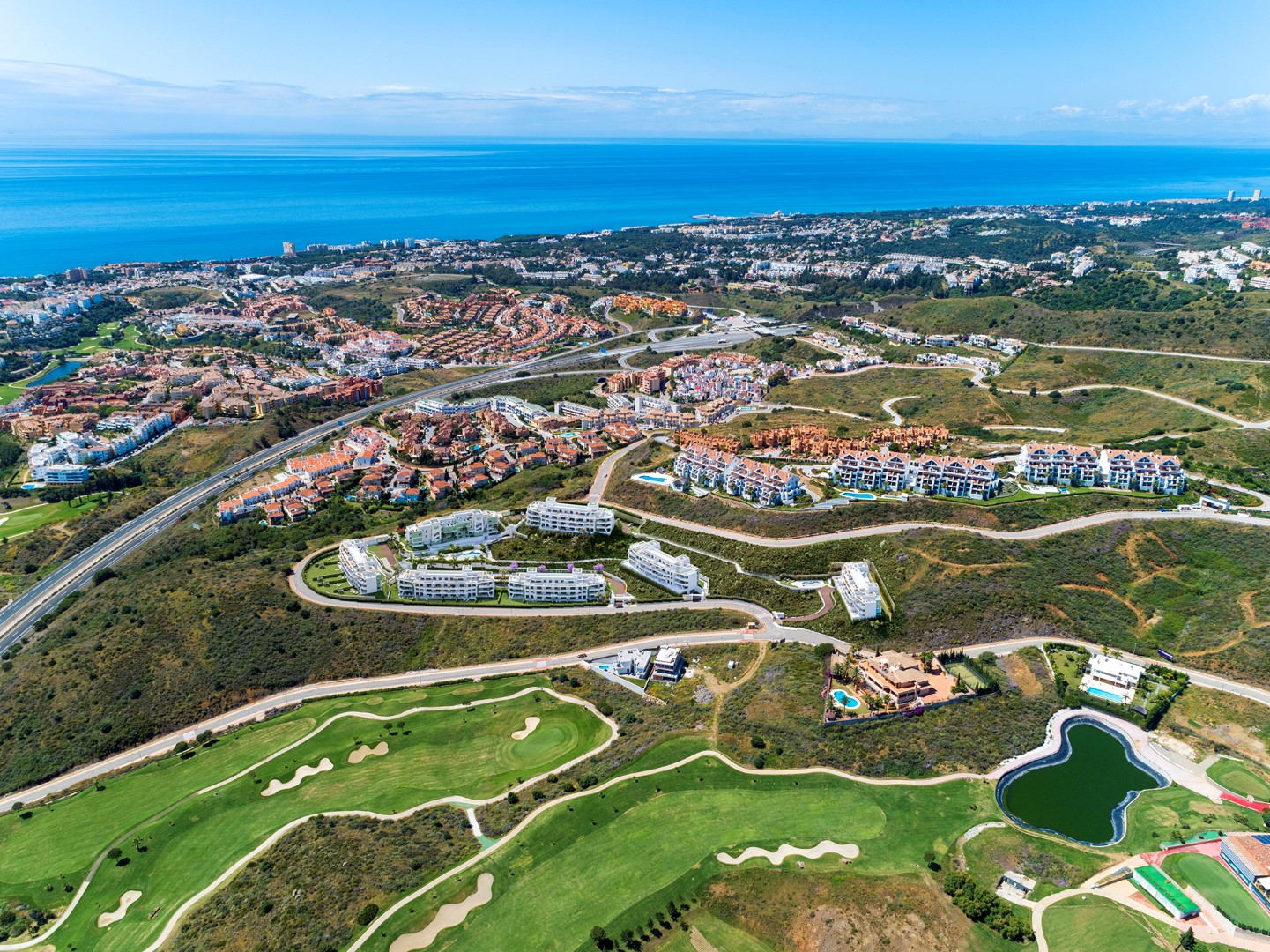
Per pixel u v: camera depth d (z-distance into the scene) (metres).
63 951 141.50
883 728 186.25
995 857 152.50
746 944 135.62
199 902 149.25
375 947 135.88
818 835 157.00
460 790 174.25
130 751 194.38
